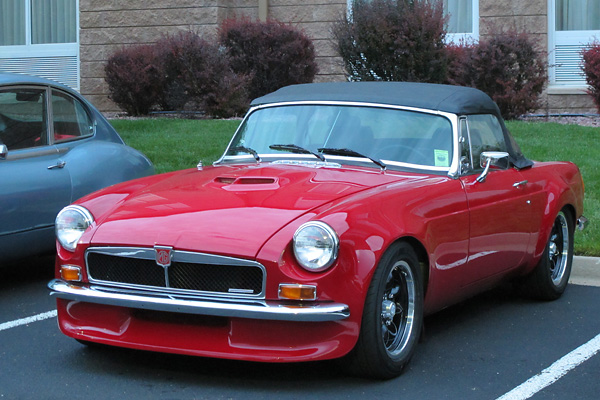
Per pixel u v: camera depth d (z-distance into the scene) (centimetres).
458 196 443
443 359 429
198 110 1380
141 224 385
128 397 368
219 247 360
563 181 573
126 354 430
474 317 523
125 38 1600
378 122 489
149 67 1430
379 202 391
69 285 396
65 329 402
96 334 392
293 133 502
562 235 583
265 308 353
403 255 391
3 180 534
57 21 1716
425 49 1222
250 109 535
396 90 509
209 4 1537
